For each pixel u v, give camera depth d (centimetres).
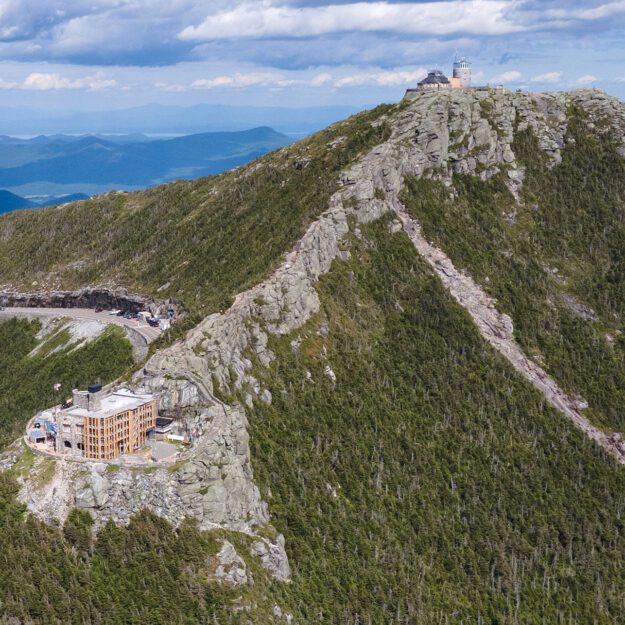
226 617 17100
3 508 17950
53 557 17300
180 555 17662
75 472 18275
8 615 16350
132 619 16712
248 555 18462
